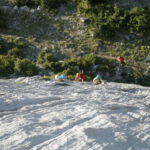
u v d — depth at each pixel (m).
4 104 8.46
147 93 15.83
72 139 5.86
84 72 25.48
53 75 23.64
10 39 28.33
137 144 6.08
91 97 11.31
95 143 5.75
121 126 6.96
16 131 6.39
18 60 24.86
